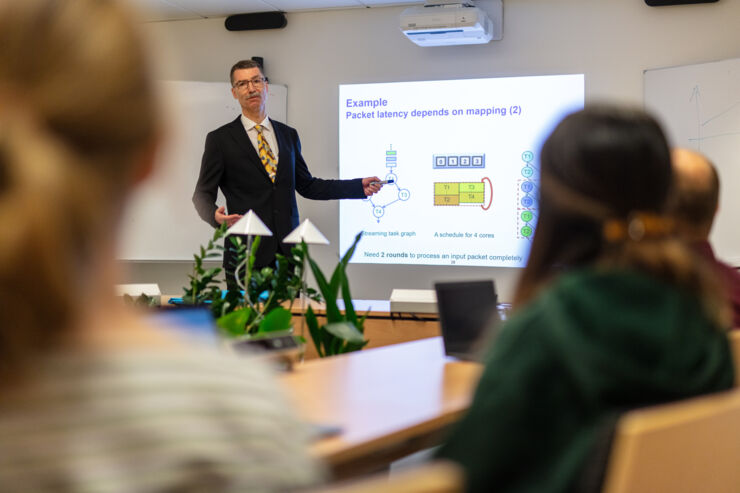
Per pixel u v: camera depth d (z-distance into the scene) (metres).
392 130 6.11
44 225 0.42
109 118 0.45
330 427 1.58
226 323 2.32
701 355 0.97
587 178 1.06
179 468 0.47
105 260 0.47
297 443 0.54
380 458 1.93
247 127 4.78
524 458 0.94
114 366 0.48
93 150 0.45
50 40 0.44
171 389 0.49
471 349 2.46
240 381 0.53
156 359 0.50
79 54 0.45
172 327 0.57
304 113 6.34
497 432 0.94
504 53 5.94
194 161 6.14
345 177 6.20
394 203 6.11
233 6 6.16
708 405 0.88
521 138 5.87
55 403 0.47
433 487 0.53
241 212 4.72
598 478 0.83
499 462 0.94
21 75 0.44
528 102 5.85
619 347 0.93
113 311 0.51
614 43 5.73
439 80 6.01
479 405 0.97
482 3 5.91
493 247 5.94
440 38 5.70
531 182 5.85
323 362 2.38
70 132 0.44
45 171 0.42
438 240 6.04
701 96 5.39
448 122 6.00
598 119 1.09
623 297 0.98
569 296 0.99
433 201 6.04
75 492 0.46
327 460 1.46
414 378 2.13
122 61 0.46
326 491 0.51
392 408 1.78
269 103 6.32
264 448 0.51
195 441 0.48
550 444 0.93
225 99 6.20
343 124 6.20
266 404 0.53
